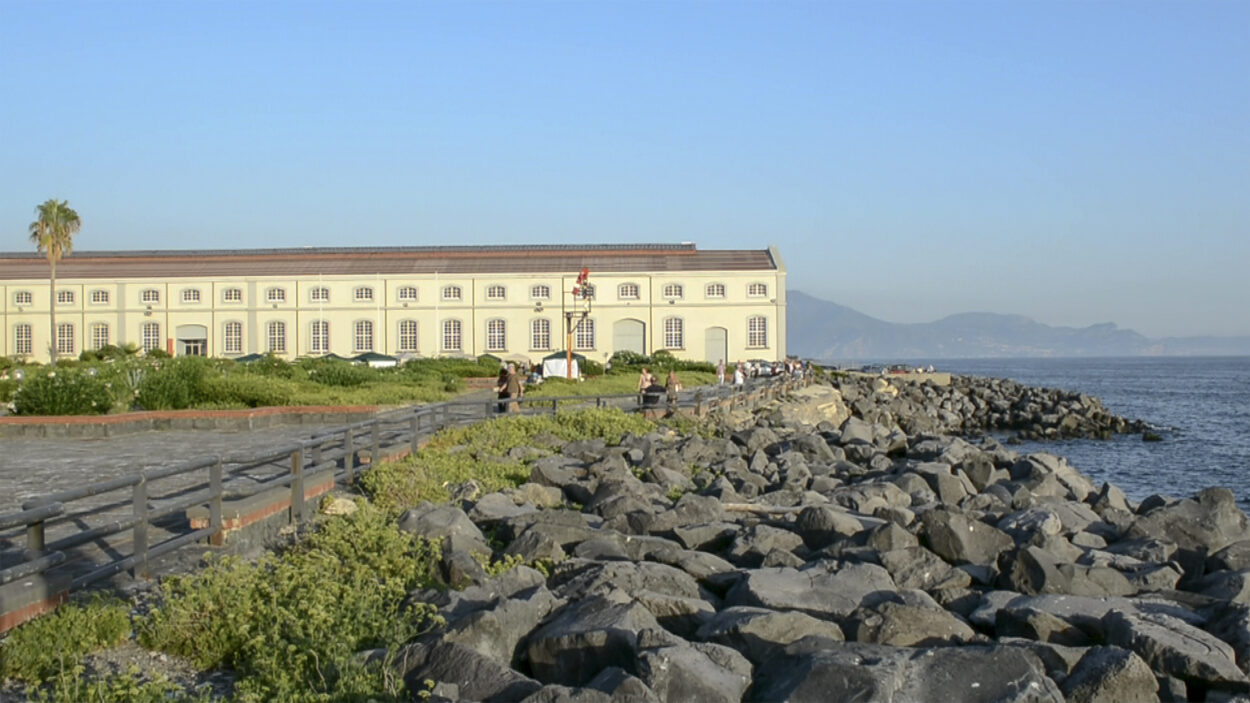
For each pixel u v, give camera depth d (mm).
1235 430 56188
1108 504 18766
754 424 34625
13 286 78188
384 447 18953
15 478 17047
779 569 10602
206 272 80875
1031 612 8914
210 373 32406
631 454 21844
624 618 7891
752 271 78375
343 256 85188
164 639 8172
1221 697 7559
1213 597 10727
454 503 15023
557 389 44125
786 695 6805
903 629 8398
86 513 11398
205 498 11336
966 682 6879
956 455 25781
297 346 78750
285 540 12227
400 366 60094
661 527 13719
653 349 78438
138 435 24875
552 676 7590
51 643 7652
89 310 78688
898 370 97000
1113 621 8508
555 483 17625
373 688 6770
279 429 26656
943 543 12391
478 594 9000
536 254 84875
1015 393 76688
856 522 13500
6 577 7648
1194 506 14977
